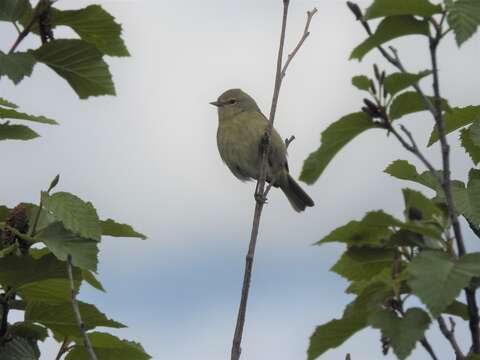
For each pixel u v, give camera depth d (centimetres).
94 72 724
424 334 531
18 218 689
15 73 664
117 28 742
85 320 697
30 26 694
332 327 590
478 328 579
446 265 528
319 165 584
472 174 761
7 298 685
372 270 630
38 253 716
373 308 570
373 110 568
